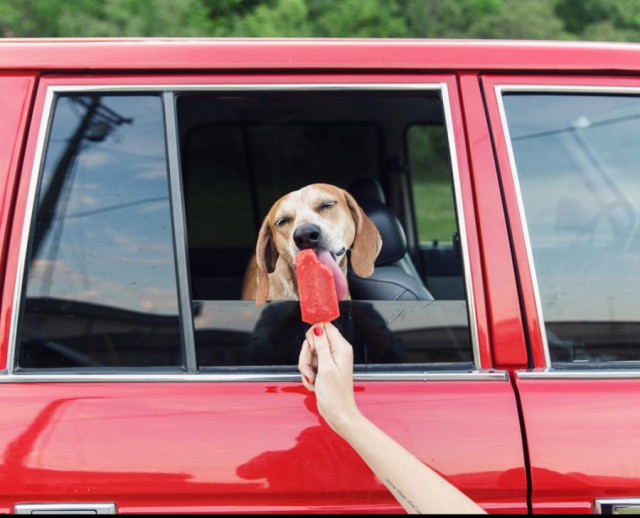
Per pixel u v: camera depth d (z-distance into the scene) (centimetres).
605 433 159
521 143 179
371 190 288
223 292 271
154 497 156
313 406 160
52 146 169
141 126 172
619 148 184
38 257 166
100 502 156
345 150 306
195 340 169
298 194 189
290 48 172
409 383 163
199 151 292
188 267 172
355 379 163
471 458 157
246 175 299
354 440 143
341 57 171
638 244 185
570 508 160
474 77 175
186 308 168
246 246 299
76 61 169
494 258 167
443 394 161
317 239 184
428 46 174
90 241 170
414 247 325
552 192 182
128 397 159
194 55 170
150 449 155
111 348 167
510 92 176
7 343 160
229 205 299
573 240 182
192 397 160
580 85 176
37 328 164
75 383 160
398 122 307
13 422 156
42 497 155
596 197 185
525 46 176
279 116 291
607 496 159
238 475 156
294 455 157
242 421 158
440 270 321
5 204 164
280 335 174
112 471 154
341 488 157
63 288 167
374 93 175
